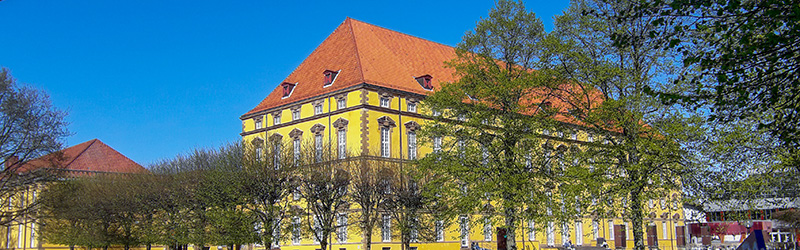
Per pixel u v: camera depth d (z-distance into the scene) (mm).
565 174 46469
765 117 32250
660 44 22172
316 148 67562
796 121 22859
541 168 50344
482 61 51719
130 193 73375
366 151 70875
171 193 69188
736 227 95938
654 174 41312
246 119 86562
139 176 73875
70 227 77562
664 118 41688
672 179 42781
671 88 40719
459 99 51875
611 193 42875
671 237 101688
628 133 43125
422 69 83438
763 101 21922
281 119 81938
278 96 84625
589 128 46031
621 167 43781
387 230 69500
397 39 85750
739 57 20750
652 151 40938
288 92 83188
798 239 76250
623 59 45094
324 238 58812
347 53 79500
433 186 52094
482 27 53375
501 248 82188
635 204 41906
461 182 52281
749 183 37062
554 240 85812
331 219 59781
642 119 42406
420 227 62531
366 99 72500
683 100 21906
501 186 47844
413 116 77062
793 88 23672
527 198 46969
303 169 60812
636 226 42688
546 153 51219
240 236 57844
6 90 60281
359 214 67812
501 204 50719
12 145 60312
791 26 19875
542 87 49188
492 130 52594
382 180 62875
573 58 45156
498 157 50312
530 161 50781
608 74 43156
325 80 78250
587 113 45719
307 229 60375
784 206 39656
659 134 41812
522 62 54094
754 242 25641
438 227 65688
